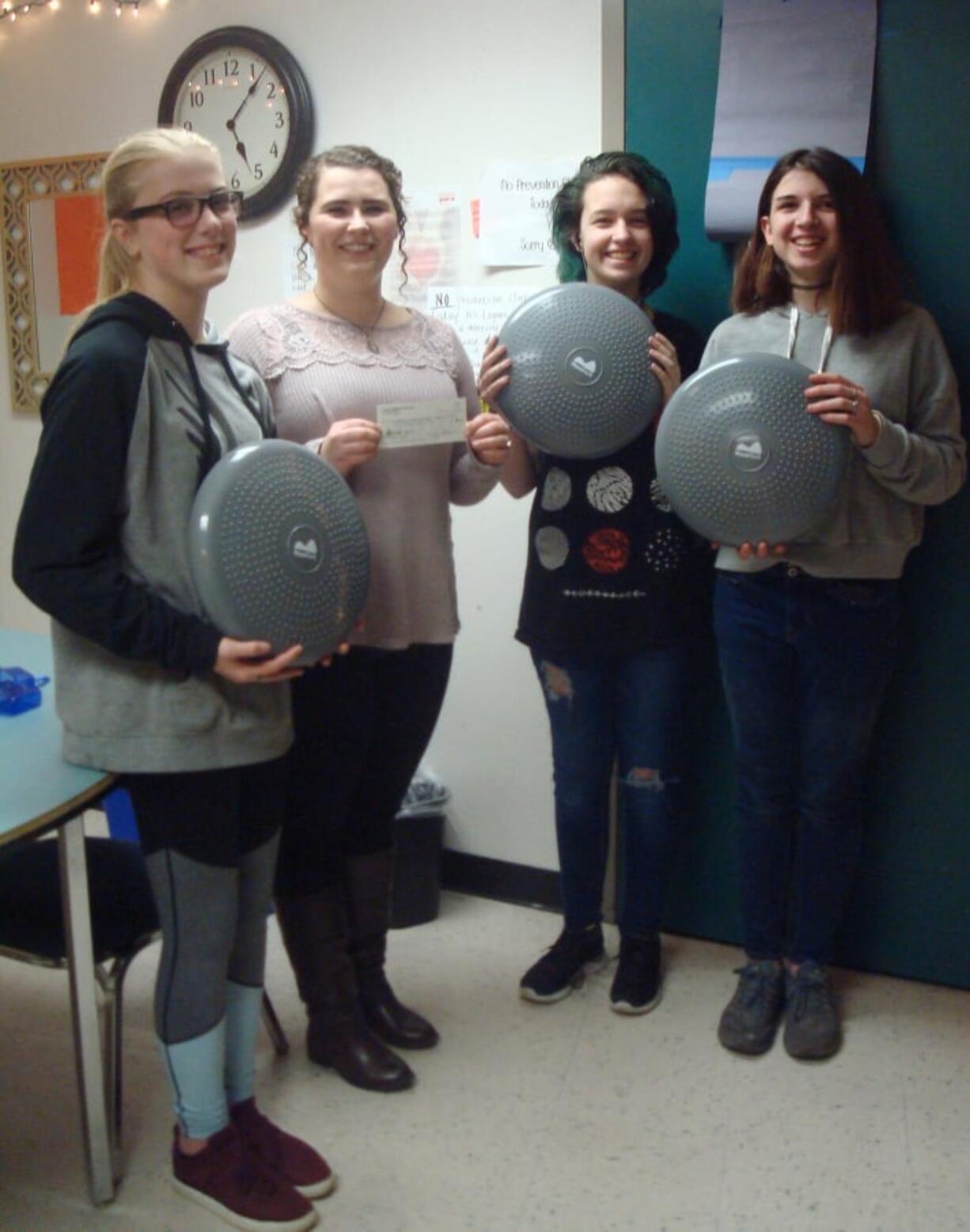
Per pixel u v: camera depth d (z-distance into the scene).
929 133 2.11
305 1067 2.17
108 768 1.61
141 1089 2.10
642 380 1.97
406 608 2.00
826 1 2.10
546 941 2.66
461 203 2.59
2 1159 1.92
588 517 2.19
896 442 1.86
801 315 2.03
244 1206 1.75
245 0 2.73
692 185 2.29
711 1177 1.87
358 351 1.97
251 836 1.76
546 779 2.75
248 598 1.55
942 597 2.25
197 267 1.57
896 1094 2.08
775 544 1.91
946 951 2.40
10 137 3.12
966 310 2.14
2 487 3.35
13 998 2.42
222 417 1.63
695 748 2.50
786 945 2.38
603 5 2.30
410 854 2.68
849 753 2.13
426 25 2.55
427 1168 1.90
